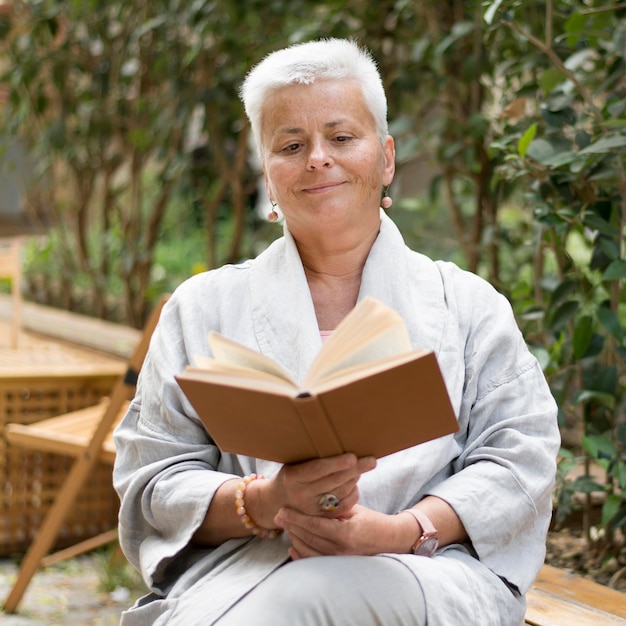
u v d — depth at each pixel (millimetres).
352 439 2875
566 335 4930
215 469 3525
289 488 2990
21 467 6961
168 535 3430
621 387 4898
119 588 6309
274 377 2850
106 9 9070
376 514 3100
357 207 3447
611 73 4793
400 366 2697
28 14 9445
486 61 5969
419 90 6680
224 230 10836
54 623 5781
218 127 8375
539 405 3424
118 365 7516
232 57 7891
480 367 3443
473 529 3219
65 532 7039
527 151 4484
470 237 6543
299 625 2924
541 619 3705
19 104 9312
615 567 4719
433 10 6258
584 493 4965
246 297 3586
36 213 10453
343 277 3586
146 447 3494
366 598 2953
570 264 4805
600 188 4637
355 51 3480
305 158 3414
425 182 8086
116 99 9359
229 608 3053
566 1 5324
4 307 10156
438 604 3021
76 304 10938
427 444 3344
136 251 9414
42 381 6988
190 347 3539
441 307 3496
